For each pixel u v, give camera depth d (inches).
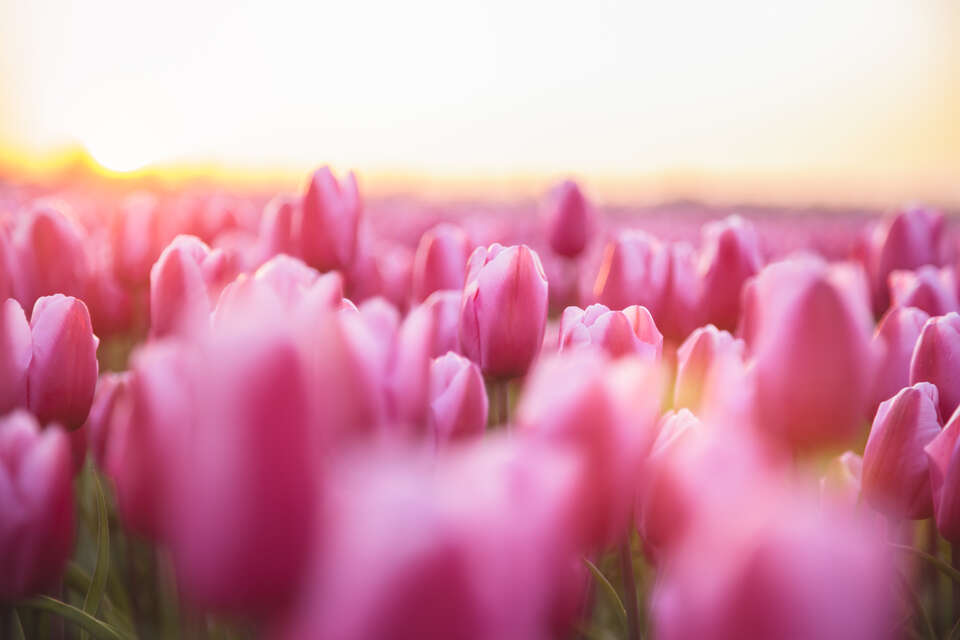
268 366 12.3
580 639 25.6
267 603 12.8
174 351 16.2
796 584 9.5
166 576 29.7
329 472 12.7
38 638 26.7
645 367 16.3
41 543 21.2
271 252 41.5
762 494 10.6
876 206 442.3
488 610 9.9
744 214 347.3
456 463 11.5
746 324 26.2
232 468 12.2
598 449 15.1
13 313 25.6
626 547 23.2
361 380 17.7
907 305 33.9
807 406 20.3
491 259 28.6
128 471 17.7
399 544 9.6
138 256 47.4
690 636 10.8
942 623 28.8
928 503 24.9
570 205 62.7
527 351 27.5
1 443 21.3
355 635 9.6
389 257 56.2
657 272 34.9
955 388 26.6
